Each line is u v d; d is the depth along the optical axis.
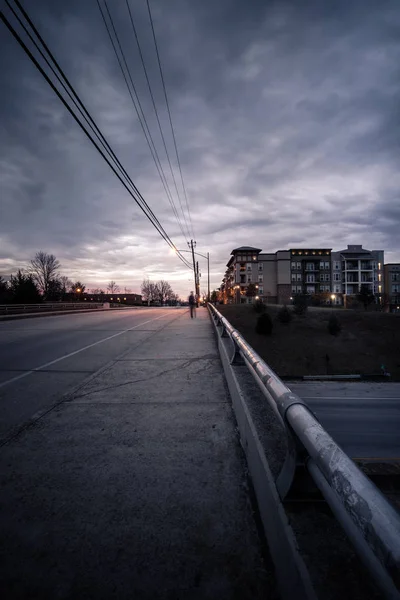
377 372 25.34
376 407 12.92
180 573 1.42
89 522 1.75
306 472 1.37
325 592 0.92
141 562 1.48
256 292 72.00
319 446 1.03
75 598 1.31
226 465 2.33
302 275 74.19
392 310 74.56
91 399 3.82
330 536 1.15
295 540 1.14
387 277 77.00
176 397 3.84
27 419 3.26
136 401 3.72
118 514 1.81
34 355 6.91
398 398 14.34
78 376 5.04
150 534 1.65
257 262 75.19
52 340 9.34
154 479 2.16
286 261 73.69
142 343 8.11
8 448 2.64
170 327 12.37
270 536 1.48
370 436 9.66
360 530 0.73
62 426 3.06
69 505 1.90
